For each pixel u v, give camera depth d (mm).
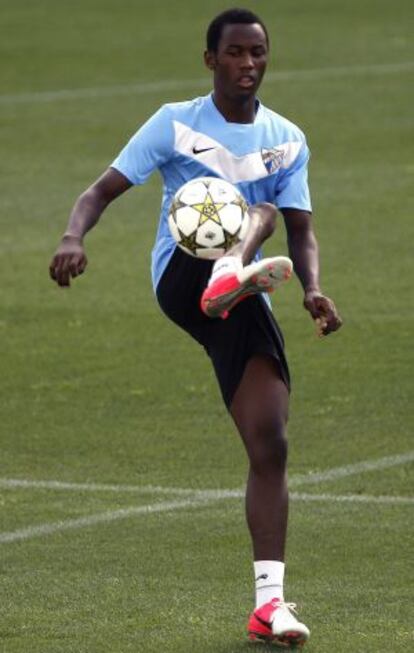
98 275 48375
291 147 21812
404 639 20938
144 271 48844
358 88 79375
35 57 88875
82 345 40906
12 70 85562
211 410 34875
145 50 90688
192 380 37344
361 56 88625
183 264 21422
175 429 33438
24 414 34750
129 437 32875
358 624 21625
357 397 35531
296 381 36938
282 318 43062
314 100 76688
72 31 97062
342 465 30625
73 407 35281
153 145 21359
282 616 20281
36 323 43219
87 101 77438
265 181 21672
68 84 81812
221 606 22594
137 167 21312
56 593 23359
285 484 20969
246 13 21328
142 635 21250
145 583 23828
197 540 26156
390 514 27469
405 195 58281
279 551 20766
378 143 67438
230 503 28344
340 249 50812
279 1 109125
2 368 38781
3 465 31078
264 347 20875
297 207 21875
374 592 23203
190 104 21594
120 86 81062
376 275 47656
